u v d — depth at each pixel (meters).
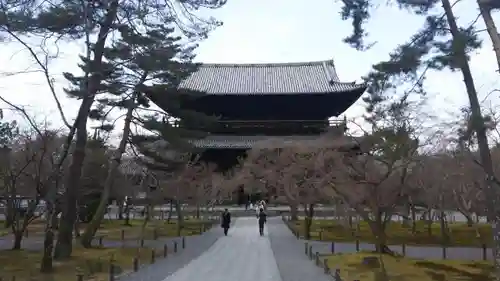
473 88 15.01
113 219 51.34
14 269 18.48
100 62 20.06
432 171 31.75
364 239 32.75
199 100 55.59
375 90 16.52
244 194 64.31
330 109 57.88
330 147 33.19
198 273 18.56
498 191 18.20
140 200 55.44
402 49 15.29
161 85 26.53
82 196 34.94
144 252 24.88
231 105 57.12
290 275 18.03
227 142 55.25
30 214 24.70
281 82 60.34
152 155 29.52
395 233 37.16
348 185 25.91
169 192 41.62
